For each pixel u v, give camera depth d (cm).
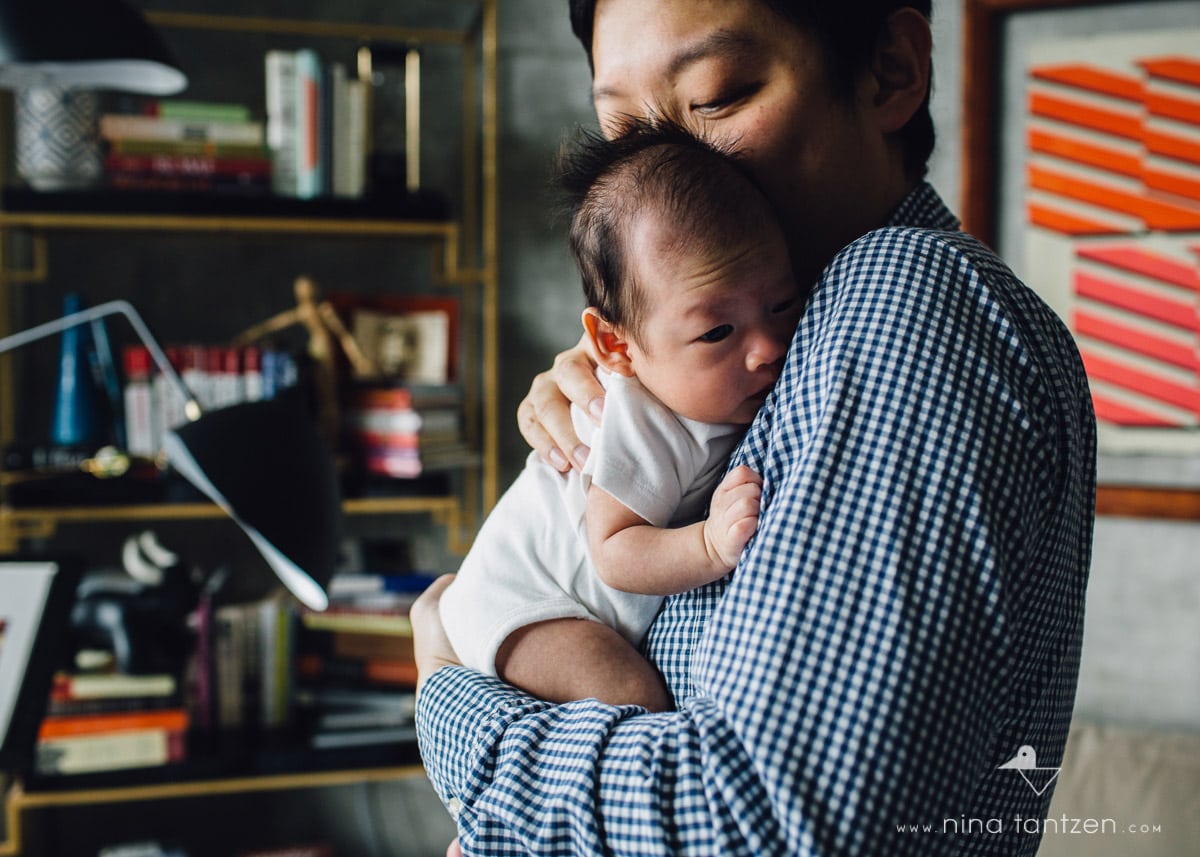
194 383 209
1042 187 210
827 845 46
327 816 253
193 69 233
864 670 49
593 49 79
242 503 125
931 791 48
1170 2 202
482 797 61
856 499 52
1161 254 204
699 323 70
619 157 74
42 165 203
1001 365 55
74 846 240
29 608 171
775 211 73
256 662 206
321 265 244
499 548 83
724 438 74
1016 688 60
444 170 250
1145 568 210
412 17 245
